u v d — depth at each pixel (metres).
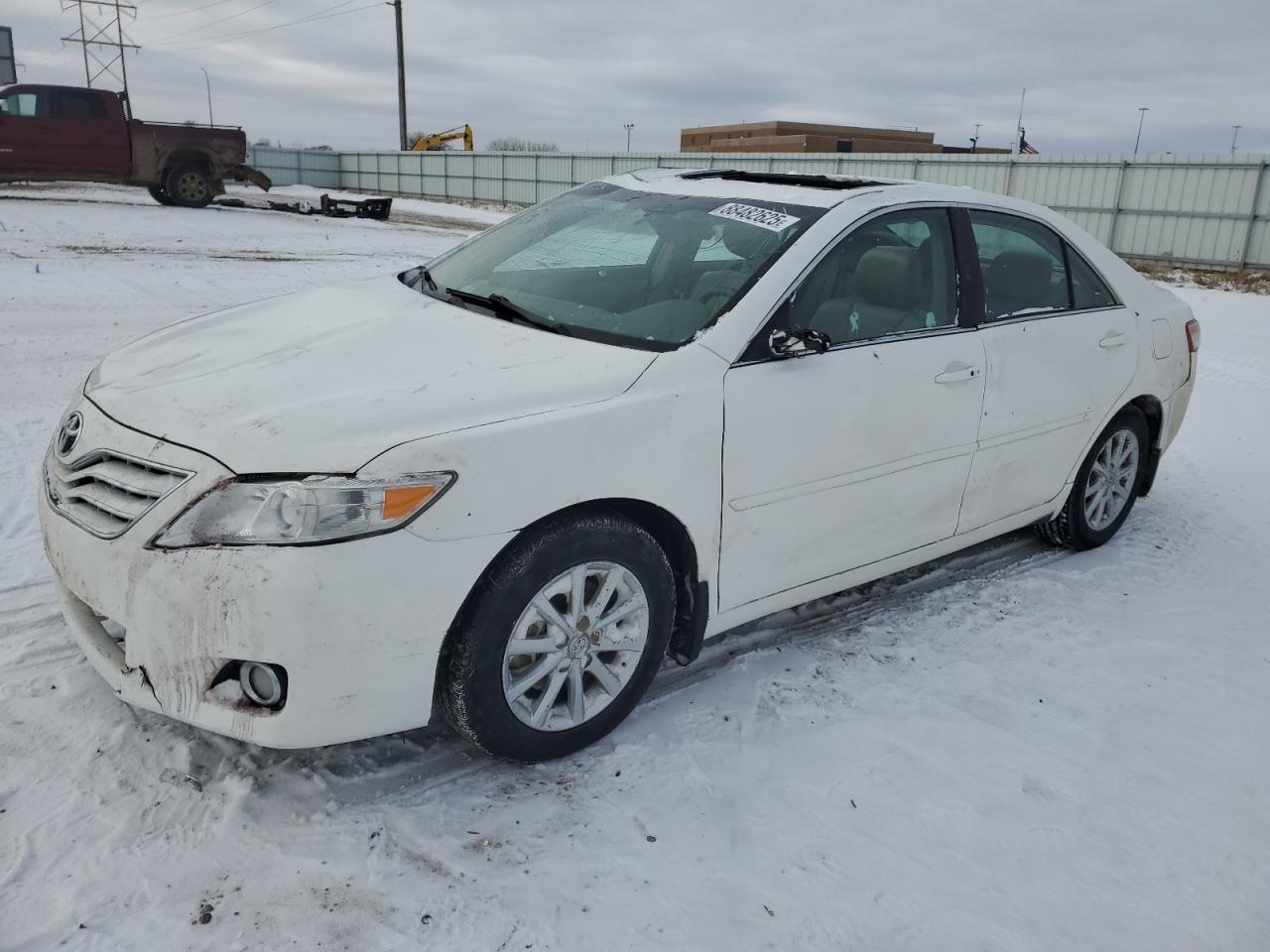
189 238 15.80
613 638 2.74
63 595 2.68
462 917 2.15
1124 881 2.40
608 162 35.66
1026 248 3.96
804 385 3.02
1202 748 2.97
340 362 2.73
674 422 2.71
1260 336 11.46
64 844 2.29
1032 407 3.82
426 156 43.50
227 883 2.21
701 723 2.96
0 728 2.70
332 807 2.48
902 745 2.90
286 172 47.19
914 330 3.41
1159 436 4.65
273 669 2.26
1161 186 22.89
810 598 3.34
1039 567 4.31
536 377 2.64
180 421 2.46
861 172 28.48
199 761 2.63
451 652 2.45
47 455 2.84
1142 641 3.64
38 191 24.20
